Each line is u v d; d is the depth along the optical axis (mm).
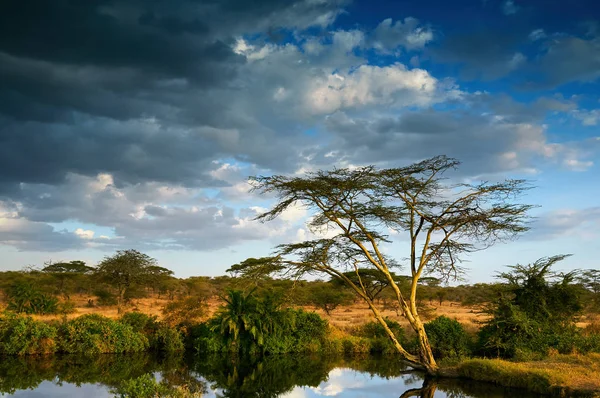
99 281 57656
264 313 30906
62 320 30766
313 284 59500
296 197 23500
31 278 59781
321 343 31844
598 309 34688
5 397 18391
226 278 81125
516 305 25562
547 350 23828
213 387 21094
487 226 23078
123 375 22969
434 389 20000
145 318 32156
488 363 20938
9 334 27797
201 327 31891
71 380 21688
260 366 26609
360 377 23672
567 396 17125
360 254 24438
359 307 67750
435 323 29281
